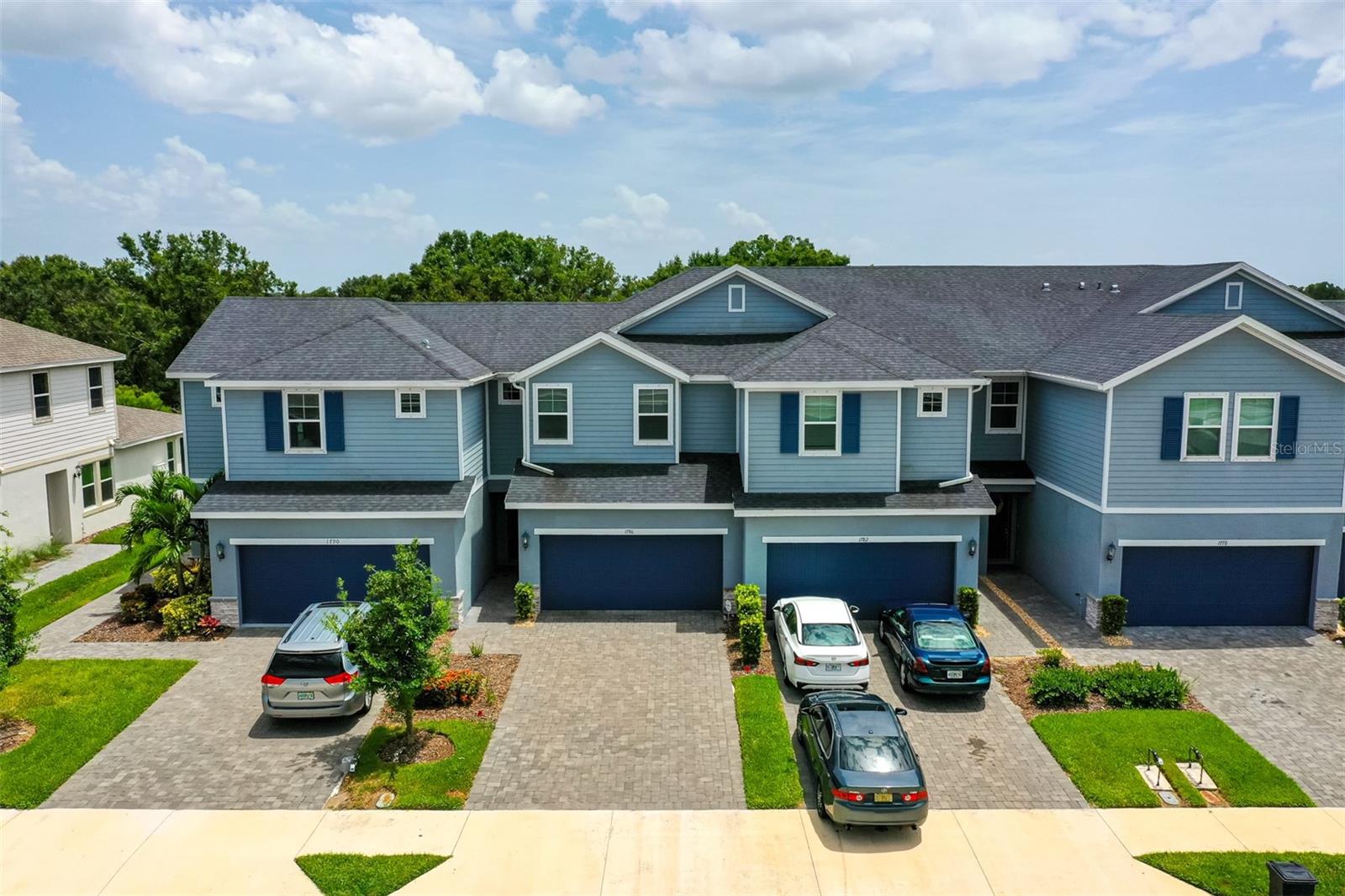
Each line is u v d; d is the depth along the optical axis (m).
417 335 24.48
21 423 27.06
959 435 22.67
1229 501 20.86
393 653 14.69
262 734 16.02
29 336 29.36
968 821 13.24
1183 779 14.26
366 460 22.22
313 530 21.31
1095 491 21.28
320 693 15.94
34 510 27.62
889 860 12.27
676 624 21.66
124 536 21.75
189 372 23.84
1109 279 29.19
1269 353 20.31
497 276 68.00
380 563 21.64
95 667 18.83
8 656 15.84
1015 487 25.00
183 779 14.43
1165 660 19.44
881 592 22.03
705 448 24.14
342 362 22.16
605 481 22.61
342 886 11.64
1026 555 25.64
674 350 24.53
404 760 14.94
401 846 12.55
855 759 12.80
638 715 16.69
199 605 21.22
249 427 22.08
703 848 12.53
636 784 14.27
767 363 22.05
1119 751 15.15
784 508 21.20
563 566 22.48
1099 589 21.20
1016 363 25.08
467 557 22.55
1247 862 12.15
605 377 23.17
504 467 25.20
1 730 16.00
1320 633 21.11
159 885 11.70
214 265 57.94
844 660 16.94
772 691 17.48
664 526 22.03
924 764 14.96
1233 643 20.44
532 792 14.05
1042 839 12.76
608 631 21.12
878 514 21.33
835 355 22.08
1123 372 20.39
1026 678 18.34
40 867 12.09
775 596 22.03
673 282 28.23
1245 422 20.66
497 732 16.02
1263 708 17.08
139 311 52.56
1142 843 12.66
